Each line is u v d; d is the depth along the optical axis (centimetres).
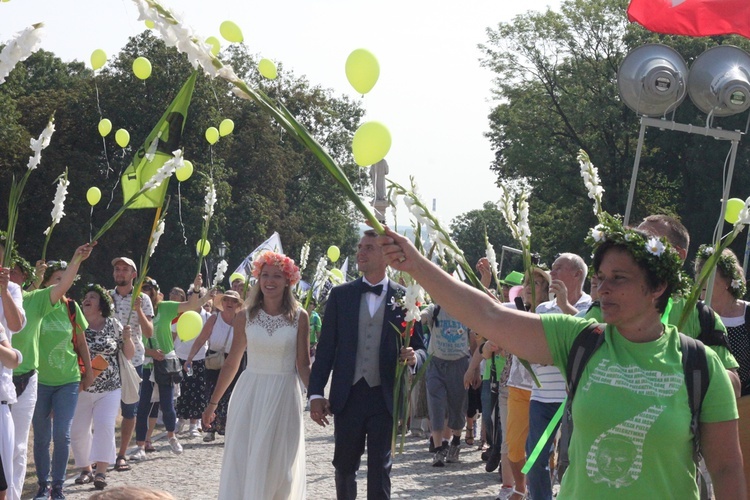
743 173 3578
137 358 1091
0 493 658
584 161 508
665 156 3953
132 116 4034
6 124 4000
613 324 333
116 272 1085
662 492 319
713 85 688
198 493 902
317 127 5078
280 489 712
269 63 495
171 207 4166
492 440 988
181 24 285
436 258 488
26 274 848
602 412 323
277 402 710
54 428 855
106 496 190
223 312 1285
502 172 4453
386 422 677
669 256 330
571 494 332
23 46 466
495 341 341
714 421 327
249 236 4688
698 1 753
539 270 718
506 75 4231
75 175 4078
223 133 1012
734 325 542
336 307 696
